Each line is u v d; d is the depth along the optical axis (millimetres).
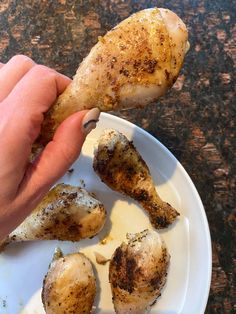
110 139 275
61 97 217
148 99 219
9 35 365
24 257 301
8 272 300
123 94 215
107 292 288
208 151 314
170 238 288
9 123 198
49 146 213
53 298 265
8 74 243
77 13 364
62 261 271
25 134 200
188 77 332
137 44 209
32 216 276
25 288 297
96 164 281
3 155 196
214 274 290
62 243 300
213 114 322
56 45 357
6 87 242
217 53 338
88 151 312
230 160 311
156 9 217
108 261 292
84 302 268
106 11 362
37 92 206
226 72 332
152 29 210
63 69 348
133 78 210
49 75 212
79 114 212
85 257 281
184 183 292
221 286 288
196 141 317
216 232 297
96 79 212
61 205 271
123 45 210
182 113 324
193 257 281
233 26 345
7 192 203
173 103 327
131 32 211
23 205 214
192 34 345
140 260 259
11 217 214
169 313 277
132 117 327
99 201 289
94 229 279
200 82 331
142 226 295
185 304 277
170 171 297
